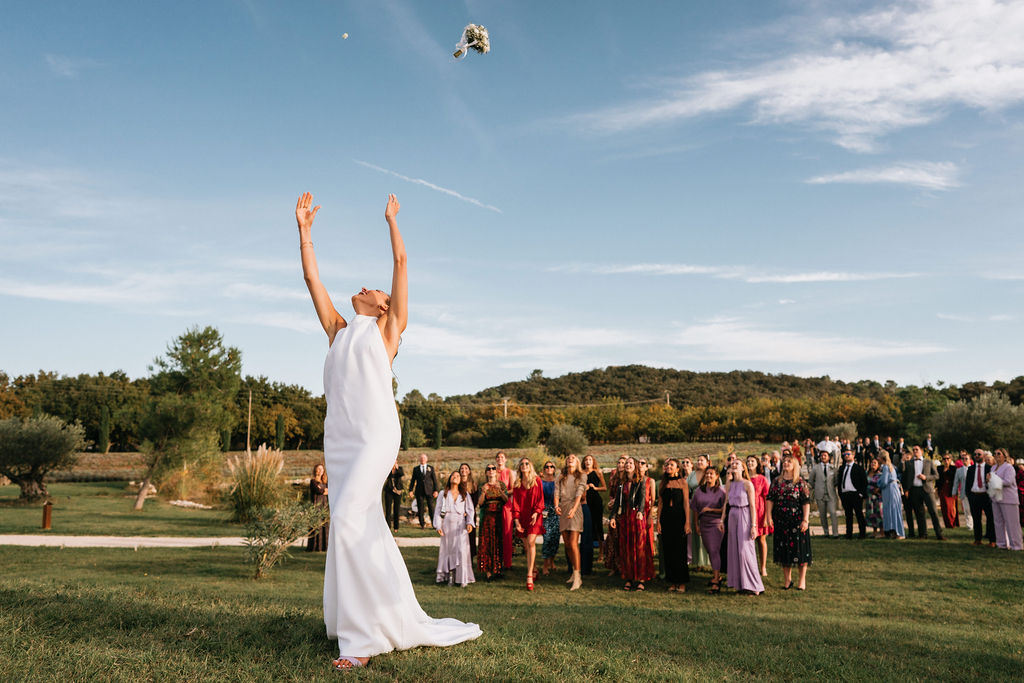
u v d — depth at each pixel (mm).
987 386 62281
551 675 3986
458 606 7453
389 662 3850
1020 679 5586
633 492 11297
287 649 4160
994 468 14688
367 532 3854
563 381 147250
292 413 71688
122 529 17953
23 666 3570
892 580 11430
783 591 10609
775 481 11227
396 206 4168
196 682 3598
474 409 85062
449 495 11633
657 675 4469
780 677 5195
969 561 12992
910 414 52812
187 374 27031
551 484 13086
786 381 143125
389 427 3893
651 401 123750
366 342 3926
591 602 9562
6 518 20156
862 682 5180
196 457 26547
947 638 7078
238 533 17703
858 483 16219
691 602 9758
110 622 4691
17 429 25156
